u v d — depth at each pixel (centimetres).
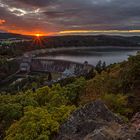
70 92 4012
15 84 18450
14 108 3148
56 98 3416
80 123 1948
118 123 1902
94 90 3981
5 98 3734
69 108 2475
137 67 3741
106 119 1975
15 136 2102
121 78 4062
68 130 1967
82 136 1816
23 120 2284
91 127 1850
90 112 2038
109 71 5781
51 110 2517
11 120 3039
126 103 2945
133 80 3641
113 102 2972
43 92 3644
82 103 3588
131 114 2748
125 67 4403
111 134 1602
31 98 3484
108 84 4016
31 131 2075
